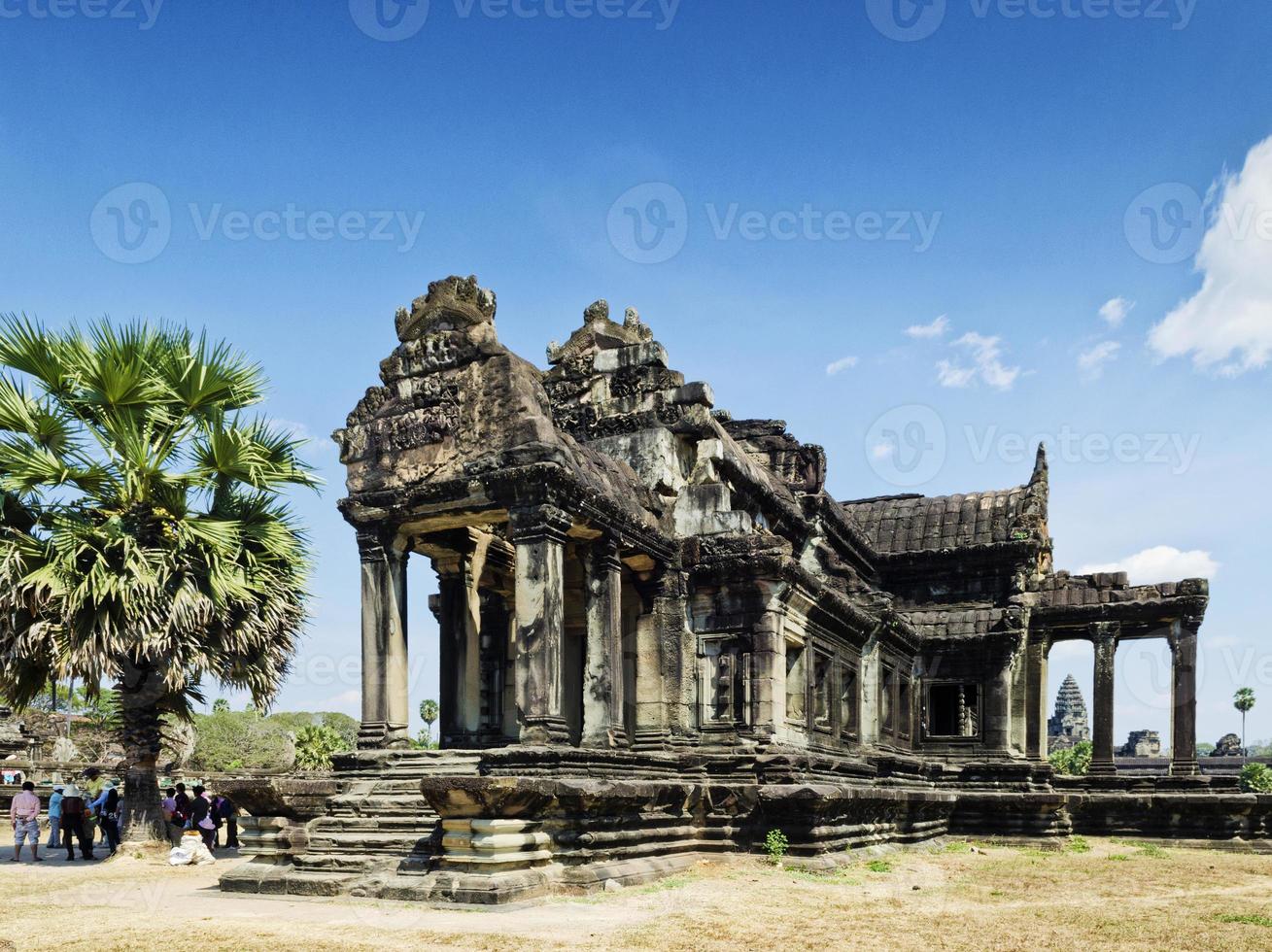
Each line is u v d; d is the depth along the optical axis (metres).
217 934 12.36
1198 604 31.94
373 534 20.55
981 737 32.78
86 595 20.16
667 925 12.90
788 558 22.47
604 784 16.33
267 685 23.20
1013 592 34.88
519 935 12.12
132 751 22.44
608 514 20.50
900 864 20.72
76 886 17.88
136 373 22.06
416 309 21.08
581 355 26.56
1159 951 11.89
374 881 15.42
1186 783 30.72
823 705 26.02
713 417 29.22
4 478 21.30
